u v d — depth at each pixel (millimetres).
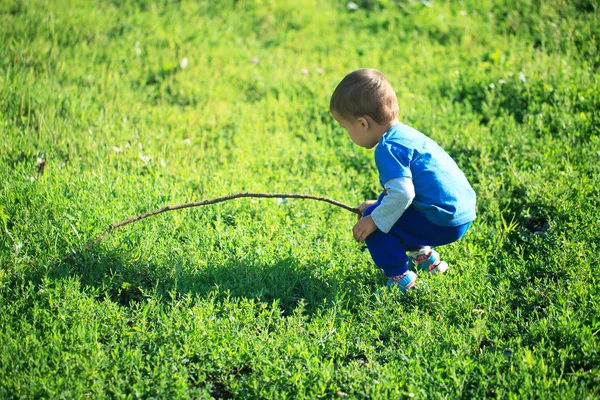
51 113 5426
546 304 3570
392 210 3365
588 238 3961
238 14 7820
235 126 5680
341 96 3559
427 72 6586
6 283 3525
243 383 3064
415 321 3385
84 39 6934
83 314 3346
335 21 7793
